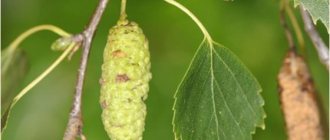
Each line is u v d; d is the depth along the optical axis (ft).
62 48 0.64
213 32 1.16
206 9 1.17
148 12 1.19
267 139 1.12
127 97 0.62
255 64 1.15
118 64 0.62
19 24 1.18
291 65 0.77
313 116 0.76
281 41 1.14
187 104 0.65
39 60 1.18
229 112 0.67
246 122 0.66
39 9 1.20
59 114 1.16
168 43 1.18
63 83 1.17
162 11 1.18
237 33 1.16
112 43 0.63
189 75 0.65
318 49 0.79
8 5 1.17
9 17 1.18
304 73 0.77
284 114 0.77
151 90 1.17
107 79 0.62
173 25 1.18
